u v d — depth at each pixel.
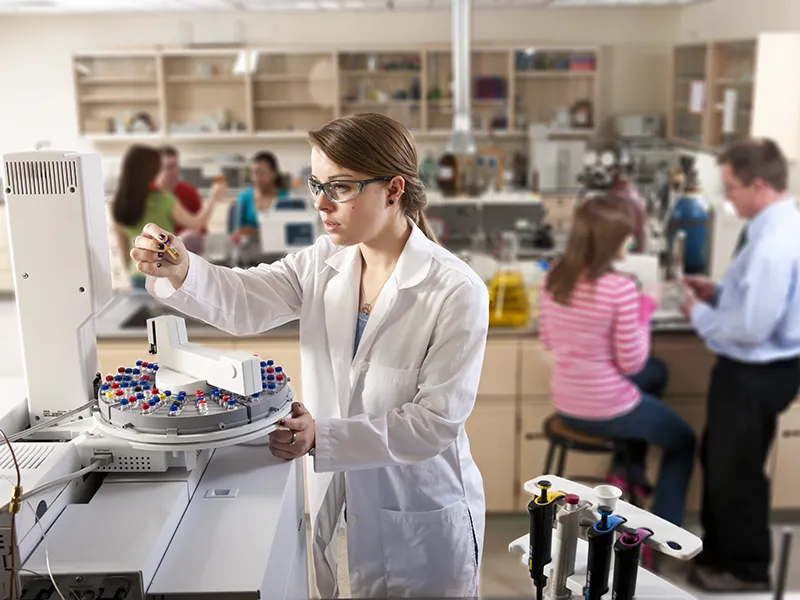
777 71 4.60
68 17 6.97
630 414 2.65
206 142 7.18
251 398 1.26
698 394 3.06
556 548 1.15
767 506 2.72
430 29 7.09
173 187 4.87
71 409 1.41
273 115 7.07
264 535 1.17
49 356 1.39
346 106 6.98
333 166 1.28
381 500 1.51
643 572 1.24
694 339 3.01
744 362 2.65
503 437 3.09
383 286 1.45
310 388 1.55
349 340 1.48
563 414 2.73
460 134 3.51
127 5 4.33
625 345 2.57
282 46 6.80
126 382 1.33
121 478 1.28
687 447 2.72
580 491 1.27
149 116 7.02
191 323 3.07
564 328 2.63
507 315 3.03
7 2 4.03
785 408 2.69
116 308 3.23
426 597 1.56
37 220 1.34
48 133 7.16
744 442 2.67
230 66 6.91
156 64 6.90
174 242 1.37
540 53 6.82
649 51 7.12
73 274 1.36
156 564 1.09
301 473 1.52
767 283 2.52
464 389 1.38
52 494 1.16
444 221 4.80
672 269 3.63
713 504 2.75
